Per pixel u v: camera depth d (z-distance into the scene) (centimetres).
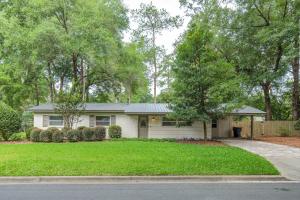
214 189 820
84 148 1611
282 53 2920
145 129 2608
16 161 1143
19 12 3031
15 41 2678
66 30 2814
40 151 1476
